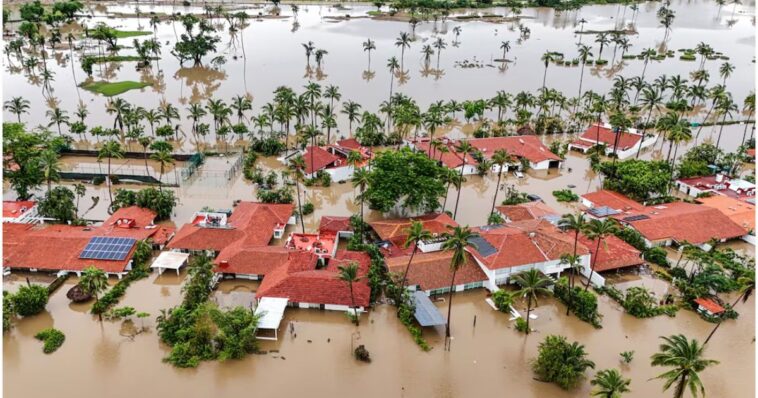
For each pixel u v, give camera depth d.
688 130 143.88
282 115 163.75
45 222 121.25
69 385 80.25
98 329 91.88
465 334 92.56
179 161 158.62
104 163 158.00
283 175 149.12
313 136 159.62
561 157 165.50
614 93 196.00
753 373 84.88
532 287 88.75
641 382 82.69
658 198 137.25
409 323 93.06
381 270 103.44
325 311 96.38
